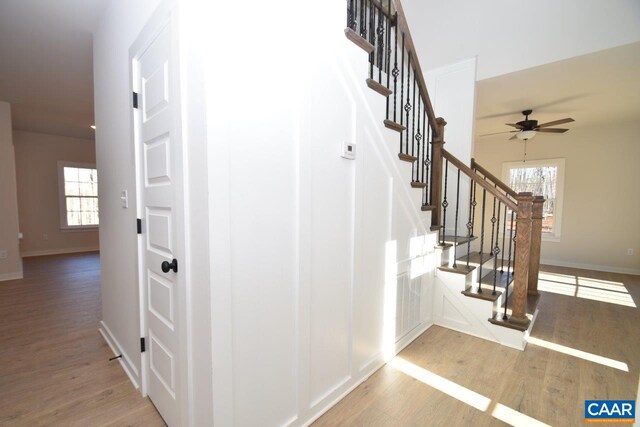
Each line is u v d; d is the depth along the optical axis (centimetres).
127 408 170
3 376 200
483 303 258
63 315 306
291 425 149
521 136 437
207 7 109
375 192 201
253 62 124
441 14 371
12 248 443
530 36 315
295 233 146
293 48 140
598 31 279
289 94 139
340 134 170
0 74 334
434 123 286
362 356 196
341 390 180
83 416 164
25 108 456
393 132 216
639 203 493
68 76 341
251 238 127
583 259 540
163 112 143
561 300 364
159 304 157
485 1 338
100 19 236
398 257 229
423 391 187
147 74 160
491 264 351
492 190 263
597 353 235
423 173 300
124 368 208
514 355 231
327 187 163
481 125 530
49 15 231
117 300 223
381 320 213
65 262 569
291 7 139
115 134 211
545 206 580
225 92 114
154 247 161
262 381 135
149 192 164
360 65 182
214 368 115
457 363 220
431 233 276
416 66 255
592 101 408
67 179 672
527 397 182
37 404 173
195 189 119
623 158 504
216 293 114
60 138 658
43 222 644
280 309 141
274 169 134
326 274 165
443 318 283
